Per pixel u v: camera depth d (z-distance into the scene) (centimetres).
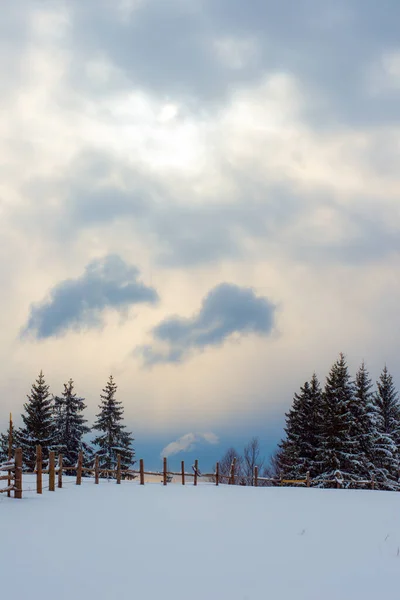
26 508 1750
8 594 798
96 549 1123
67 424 7125
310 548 1203
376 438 5934
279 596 826
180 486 3353
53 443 6650
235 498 2441
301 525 1569
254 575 945
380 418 6384
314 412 6322
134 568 970
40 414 6638
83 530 1355
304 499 2478
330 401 5922
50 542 1183
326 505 2205
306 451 6194
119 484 3234
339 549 1201
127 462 7219
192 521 1594
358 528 1540
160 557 1065
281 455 6656
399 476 5725
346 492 3117
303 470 5997
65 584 856
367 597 835
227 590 849
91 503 1975
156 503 2086
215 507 2006
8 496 2048
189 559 1055
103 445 7206
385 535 1421
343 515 1848
